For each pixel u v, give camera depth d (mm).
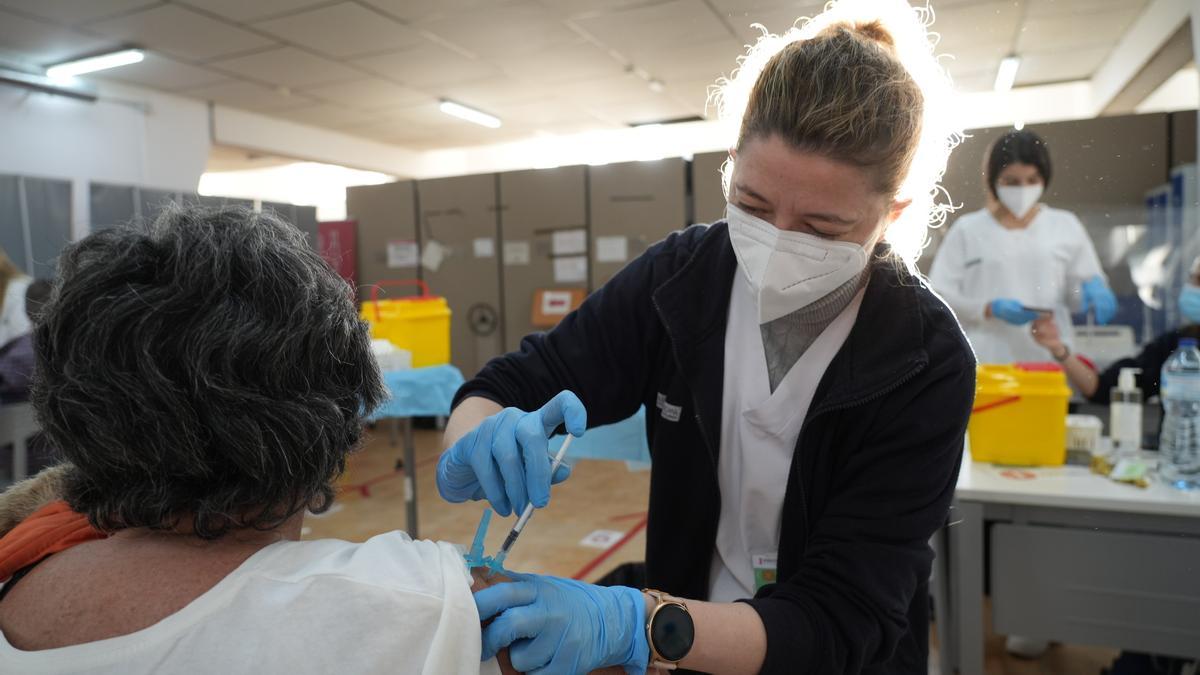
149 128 5684
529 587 574
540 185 4738
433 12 4059
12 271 2988
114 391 462
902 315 799
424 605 472
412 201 5102
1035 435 1818
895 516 755
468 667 479
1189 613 1551
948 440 776
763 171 702
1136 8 3611
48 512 575
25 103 4922
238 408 470
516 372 930
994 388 1855
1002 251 2338
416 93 5809
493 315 4938
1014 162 1960
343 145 7488
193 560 487
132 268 481
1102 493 1587
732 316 899
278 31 4348
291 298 501
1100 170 1982
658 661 621
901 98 676
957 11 3568
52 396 479
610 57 4867
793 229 742
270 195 9547
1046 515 1656
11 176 4348
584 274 4695
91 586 469
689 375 890
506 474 630
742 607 697
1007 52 4219
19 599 482
